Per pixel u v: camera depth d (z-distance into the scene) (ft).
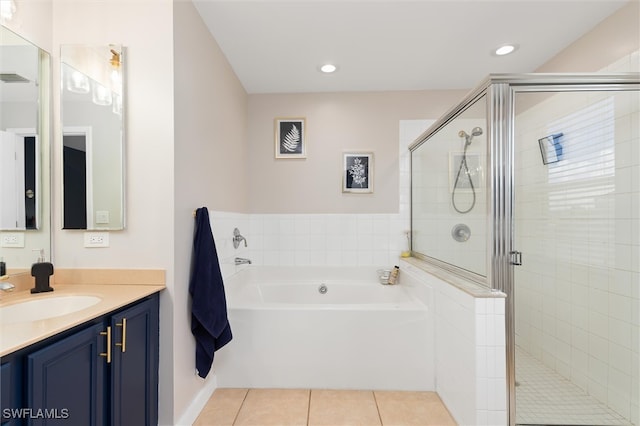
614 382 5.53
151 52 5.12
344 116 10.14
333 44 7.32
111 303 4.02
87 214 5.12
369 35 6.96
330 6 5.98
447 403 5.98
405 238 10.11
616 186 5.61
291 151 10.14
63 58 5.17
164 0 5.12
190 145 5.74
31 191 4.84
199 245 5.76
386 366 6.68
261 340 6.78
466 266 6.14
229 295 7.86
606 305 5.68
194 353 5.80
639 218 5.48
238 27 6.60
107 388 3.92
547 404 5.39
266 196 10.16
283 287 9.73
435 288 6.61
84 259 5.15
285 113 10.14
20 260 4.70
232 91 8.45
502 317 4.89
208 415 5.79
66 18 5.20
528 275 5.43
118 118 5.11
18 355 2.81
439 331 6.39
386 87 9.83
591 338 5.63
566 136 5.51
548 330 5.54
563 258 5.57
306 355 6.74
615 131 5.50
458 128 6.54
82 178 5.14
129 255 5.13
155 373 4.94
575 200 5.51
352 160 10.15
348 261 10.16
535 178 5.45
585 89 5.32
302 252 10.15
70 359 3.33
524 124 5.36
